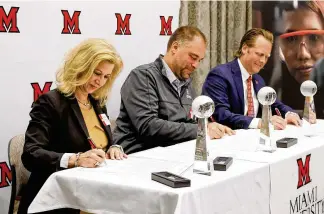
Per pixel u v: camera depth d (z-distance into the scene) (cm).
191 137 289
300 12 482
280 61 484
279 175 220
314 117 333
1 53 313
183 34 303
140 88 294
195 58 303
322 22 481
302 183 238
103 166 212
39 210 197
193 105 194
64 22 346
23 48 324
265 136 240
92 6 362
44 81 337
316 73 484
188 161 220
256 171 204
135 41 396
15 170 270
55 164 219
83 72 236
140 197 178
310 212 248
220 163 201
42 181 229
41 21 332
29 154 225
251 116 362
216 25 472
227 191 188
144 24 402
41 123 230
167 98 303
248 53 357
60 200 199
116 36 381
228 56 488
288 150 241
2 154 317
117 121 306
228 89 357
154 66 304
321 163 257
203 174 193
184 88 316
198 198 174
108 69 239
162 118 301
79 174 198
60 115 234
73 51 240
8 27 315
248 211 201
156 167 209
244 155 230
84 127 240
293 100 487
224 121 341
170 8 422
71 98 239
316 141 268
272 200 215
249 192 201
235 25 492
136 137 297
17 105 324
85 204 193
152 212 175
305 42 483
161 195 172
